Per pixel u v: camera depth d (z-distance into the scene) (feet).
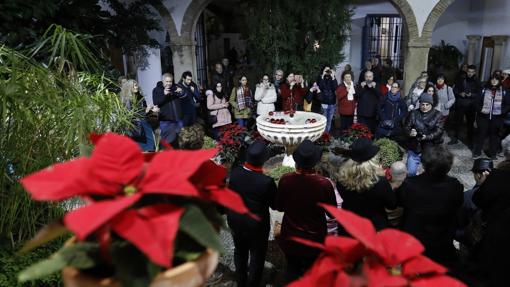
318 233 9.20
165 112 21.15
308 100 25.71
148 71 28.14
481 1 35.35
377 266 2.88
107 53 22.03
